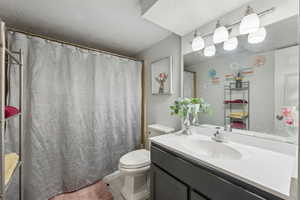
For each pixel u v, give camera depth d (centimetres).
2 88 67
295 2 91
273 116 102
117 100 216
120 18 152
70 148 168
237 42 121
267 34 104
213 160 85
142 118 245
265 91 106
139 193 154
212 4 113
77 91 175
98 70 194
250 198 64
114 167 211
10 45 134
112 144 209
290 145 93
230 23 123
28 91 143
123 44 219
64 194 164
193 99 146
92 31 179
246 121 117
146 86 240
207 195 82
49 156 155
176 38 181
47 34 184
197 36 141
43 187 148
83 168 178
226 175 74
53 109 158
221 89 135
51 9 136
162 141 125
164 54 200
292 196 51
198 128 153
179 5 113
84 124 182
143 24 164
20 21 155
